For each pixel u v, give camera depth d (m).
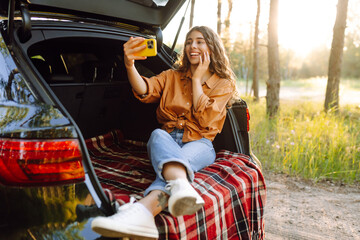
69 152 1.20
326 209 3.08
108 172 2.11
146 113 2.69
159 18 2.12
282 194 3.44
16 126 1.22
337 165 4.02
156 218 1.41
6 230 1.20
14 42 1.44
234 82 2.12
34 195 1.18
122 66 2.65
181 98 2.02
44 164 1.17
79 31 1.81
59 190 1.18
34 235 1.17
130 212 1.27
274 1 7.64
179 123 1.95
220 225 1.63
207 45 2.04
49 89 1.35
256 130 5.68
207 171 1.87
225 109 2.03
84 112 2.51
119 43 2.20
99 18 1.98
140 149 2.65
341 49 7.57
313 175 3.87
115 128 2.83
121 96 2.72
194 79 1.93
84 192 1.21
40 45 2.21
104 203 1.24
